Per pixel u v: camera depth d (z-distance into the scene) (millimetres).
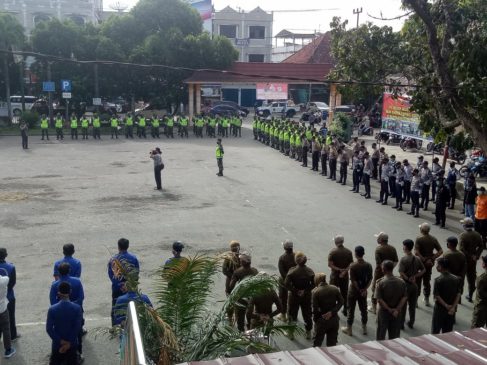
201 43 43188
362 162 20906
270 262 12969
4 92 43531
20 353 8656
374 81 16703
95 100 40469
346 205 19156
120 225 15992
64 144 33094
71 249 9070
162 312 6277
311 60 55594
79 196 19531
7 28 39219
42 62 41094
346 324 10039
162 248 13930
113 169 24781
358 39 16281
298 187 21984
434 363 4219
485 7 14594
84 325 9586
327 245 14414
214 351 5820
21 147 31391
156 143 34125
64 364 7426
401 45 16266
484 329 5125
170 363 5605
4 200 18719
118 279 8148
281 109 52562
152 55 42094
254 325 8008
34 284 11445
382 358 4391
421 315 10469
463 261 9781
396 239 15156
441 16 15164
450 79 14539
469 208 16719
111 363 8398
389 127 32719
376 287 8562
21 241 14359
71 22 41906
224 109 51125
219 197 19859
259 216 17328
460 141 16703
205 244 14336
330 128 34406
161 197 19656
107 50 41344
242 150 31750
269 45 73188
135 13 44812
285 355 4441
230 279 9195
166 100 43875
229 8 71812
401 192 18516
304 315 9305
